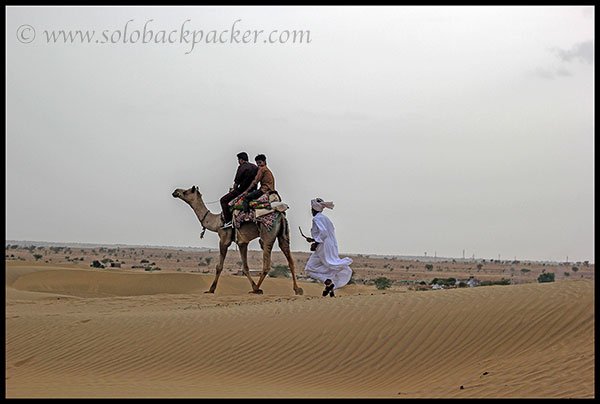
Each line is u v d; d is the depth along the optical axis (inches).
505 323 510.9
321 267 792.3
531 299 534.6
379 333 543.5
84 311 807.1
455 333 518.9
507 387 409.4
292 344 554.9
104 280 1685.5
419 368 490.9
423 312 557.9
